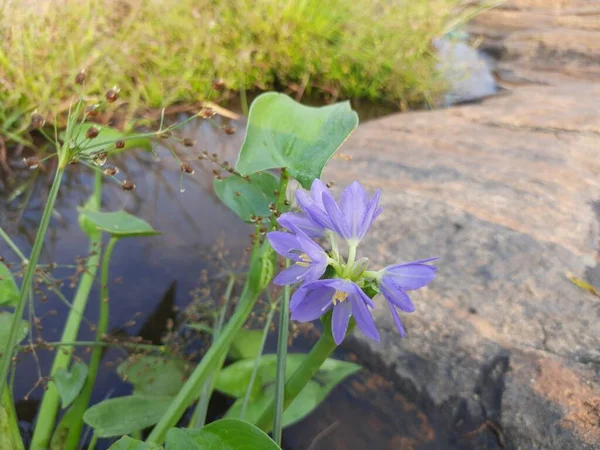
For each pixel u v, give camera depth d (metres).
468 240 0.32
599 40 0.74
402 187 0.37
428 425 0.22
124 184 0.16
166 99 0.48
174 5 0.54
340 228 0.15
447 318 0.27
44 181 0.38
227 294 0.26
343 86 0.59
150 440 0.18
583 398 0.22
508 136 0.46
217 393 0.23
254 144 0.20
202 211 0.36
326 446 0.21
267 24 0.56
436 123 0.49
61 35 0.45
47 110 0.40
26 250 0.31
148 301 0.28
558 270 0.30
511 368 0.24
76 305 0.26
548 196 0.36
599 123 0.48
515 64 0.72
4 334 0.21
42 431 0.21
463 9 0.90
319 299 0.15
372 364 0.25
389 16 0.63
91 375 0.23
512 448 0.21
